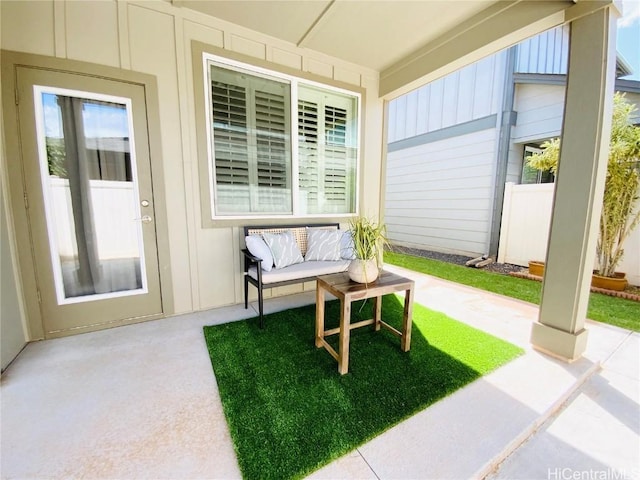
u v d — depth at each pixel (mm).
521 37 2193
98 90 2166
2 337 1771
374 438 1248
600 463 1172
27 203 2031
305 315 2619
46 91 2031
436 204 5980
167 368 1772
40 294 2117
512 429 1306
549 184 4133
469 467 1120
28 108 1990
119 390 1566
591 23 1689
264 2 2283
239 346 2033
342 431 1279
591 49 1689
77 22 2061
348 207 3633
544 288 1968
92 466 1118
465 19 2457
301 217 3211
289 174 3127
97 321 2322
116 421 1345
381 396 1512
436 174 5930
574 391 1614
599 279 3391
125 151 2330
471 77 5191
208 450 1190
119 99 2240
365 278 1847
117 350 1991
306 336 2193
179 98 2449
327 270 2664
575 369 1765
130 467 1114
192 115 2518
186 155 2527
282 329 2314
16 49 1922
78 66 2082
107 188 2301
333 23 2533
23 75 1959
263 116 2900
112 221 2338
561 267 1875
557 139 4312
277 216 3057
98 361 1851
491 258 4945
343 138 3469
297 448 1190
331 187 3453
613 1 1596
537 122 4617
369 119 3555
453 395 1530
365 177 3637
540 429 1351
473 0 2205
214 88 2627
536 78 4441
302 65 2996
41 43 1979
